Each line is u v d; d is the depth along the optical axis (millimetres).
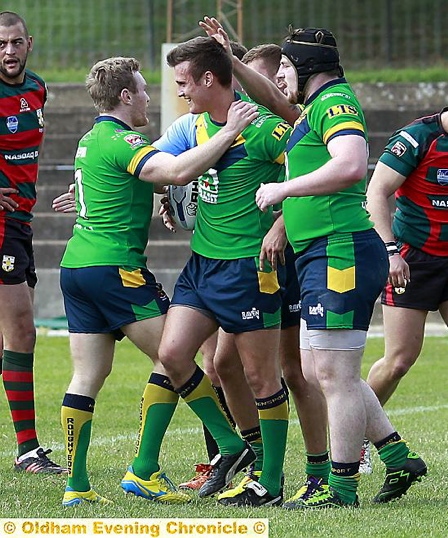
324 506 17875
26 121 23484
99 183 18375
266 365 18219
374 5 93688
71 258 18531
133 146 17984
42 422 29141
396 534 15703
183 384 18500
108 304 18281
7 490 20062
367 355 44531
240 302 17938
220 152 17344
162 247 62031
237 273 17922
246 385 19531
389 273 19469
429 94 81375
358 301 17109
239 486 18734
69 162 75438
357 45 91312
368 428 18500
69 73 86000
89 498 18438
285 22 93000
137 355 45469
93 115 79375
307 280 17422
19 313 23406
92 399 18609
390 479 18531
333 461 17891
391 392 22219
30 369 23469
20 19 23359
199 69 17906
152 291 18578
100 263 18234
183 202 18969
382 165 20609
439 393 34938
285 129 18000
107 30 94125
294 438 26484
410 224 21188
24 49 23297
